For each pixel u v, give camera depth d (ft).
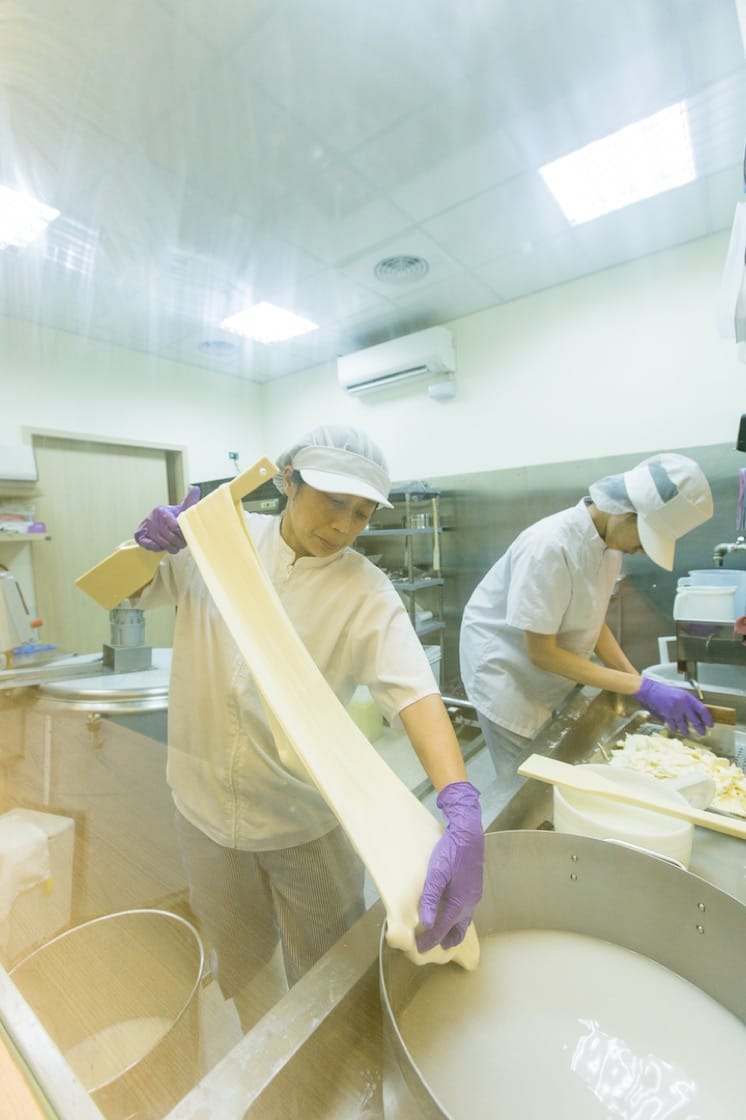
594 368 8.09
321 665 2.66
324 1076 1.18
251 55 4.28
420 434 10.19
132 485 10.39
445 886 1.41
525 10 3.99
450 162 5.65
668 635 7.41
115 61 4.32
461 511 9.62
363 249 7.24
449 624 9.88
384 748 4.39
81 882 2.32
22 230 6.68
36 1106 1.07
